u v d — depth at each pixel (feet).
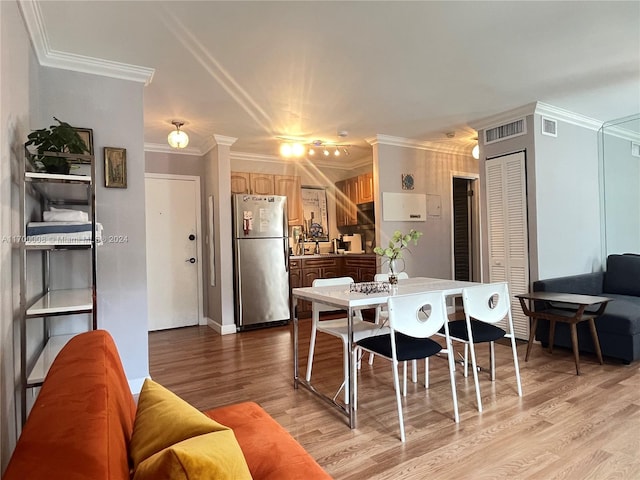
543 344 12.09
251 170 18.42
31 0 6.45
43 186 6.94
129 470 2.82
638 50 8.87
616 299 12.53
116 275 9.15
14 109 5.83
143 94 9.90
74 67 8.70
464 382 9.43
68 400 2.91
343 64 9.21
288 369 10.79
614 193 14.84
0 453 4.69
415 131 15.07
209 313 16.98
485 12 7.24
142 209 9.47
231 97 11.03
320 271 18.79
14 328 5.82
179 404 3.49
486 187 14.16
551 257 12.96
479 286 8.86
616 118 14.10
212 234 16.42
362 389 9.13
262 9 6.95
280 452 4.06
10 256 5.51
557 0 6.93
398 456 6.25
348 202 20.54
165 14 7.04
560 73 10.08
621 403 7.97
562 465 5.88
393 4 6.90
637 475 5.58
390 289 9.08
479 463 5.99
